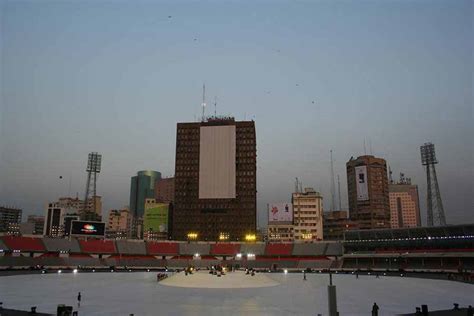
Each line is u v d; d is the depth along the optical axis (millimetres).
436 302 67875
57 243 164875
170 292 79375
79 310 57188
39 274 128500
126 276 122750
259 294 77438
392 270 151375
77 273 136375
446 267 139625
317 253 178000
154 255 176500
